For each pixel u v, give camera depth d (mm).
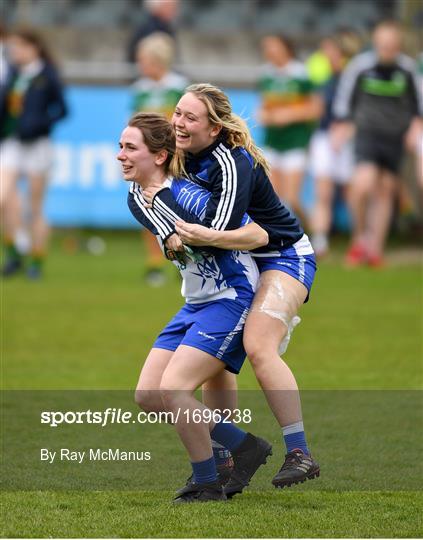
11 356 22406
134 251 39219
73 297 29625
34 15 51312
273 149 36344
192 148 13734
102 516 13133
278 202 14305
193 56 48531
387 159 35031
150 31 39406
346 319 26672
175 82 31672
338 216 41969
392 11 50469
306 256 14430
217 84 41594
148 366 14055
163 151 13914
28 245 37281
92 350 23031
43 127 32656
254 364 13867
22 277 33344
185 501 13852
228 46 48594
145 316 26938
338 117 35406
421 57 38156
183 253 13711
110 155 41031
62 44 48156
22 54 32531
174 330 14125
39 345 23484
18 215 33531
